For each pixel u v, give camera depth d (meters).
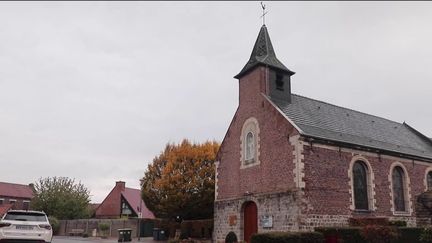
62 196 45.75
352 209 19.11
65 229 41.44
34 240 13.95
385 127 26.30
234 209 21.89
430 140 27.48
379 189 20.78
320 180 18.31
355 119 24.67
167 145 33.47
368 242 16.28
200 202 29.88
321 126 21.03
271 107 20.47
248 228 20.88
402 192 22.34
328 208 18.19
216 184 24.03
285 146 18.94
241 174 21.88
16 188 65.12
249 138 22.00
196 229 28.20
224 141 24.08
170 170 30.39
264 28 24.36
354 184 19.92
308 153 18.31
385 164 21.62
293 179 18.02
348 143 19.75
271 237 14.12
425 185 23.59
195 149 31.09
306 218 17.33
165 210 30.67
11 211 14.58
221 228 22.83
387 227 16.70
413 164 23.30
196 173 30.36
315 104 23.56
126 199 49.06
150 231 36.66
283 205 18.33
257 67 22.27
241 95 23.36
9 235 13.71
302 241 14.79
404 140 25.73
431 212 21.41
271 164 19.66
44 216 14.84
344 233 16.00
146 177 33.31
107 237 34.31
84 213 46.97
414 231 16.92
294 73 22.91
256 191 20.39
